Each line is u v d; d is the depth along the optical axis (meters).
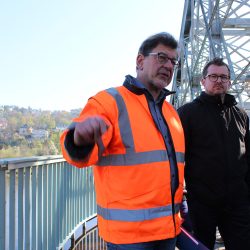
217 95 3.24
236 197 3.17
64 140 1.72
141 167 2.02
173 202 2.16
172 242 2.21
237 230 3.16
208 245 3.19
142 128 2.08
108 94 2.07
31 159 3.12
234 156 3.18
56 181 3.84
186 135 3.22
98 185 2.15
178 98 19.92
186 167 3.29
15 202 2.87
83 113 1.99
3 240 2.70
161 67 2.27
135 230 1.99
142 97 2.16
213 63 3.27
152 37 2.30
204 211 3.16
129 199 2.01
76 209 4.51
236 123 3.30
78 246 4.55
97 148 1.72
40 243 3.39
